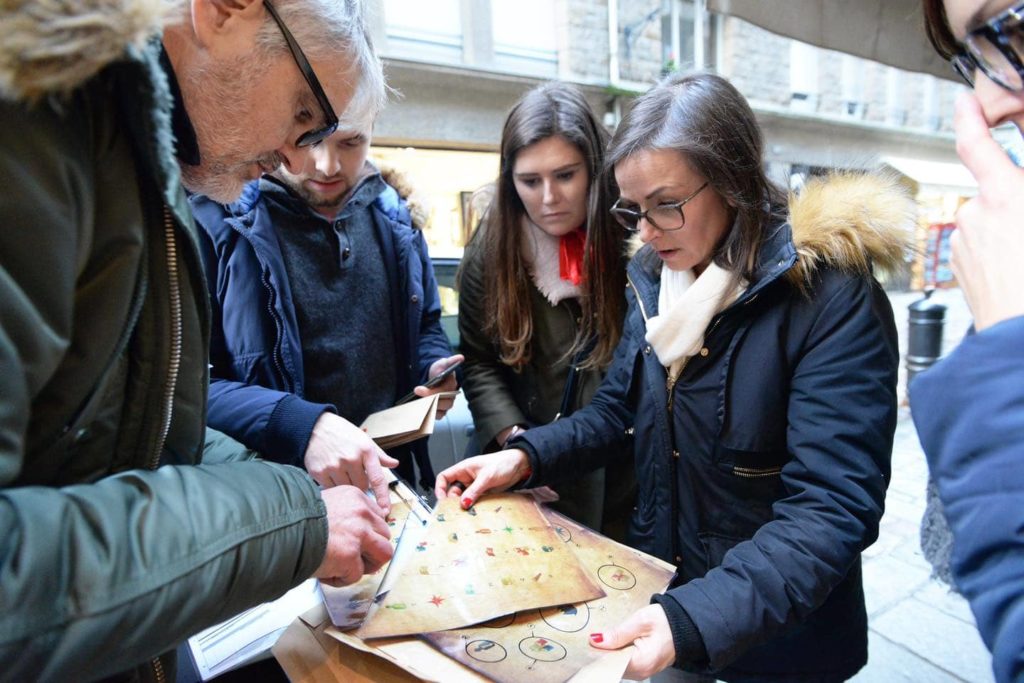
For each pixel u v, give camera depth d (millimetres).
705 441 1013
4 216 430
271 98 686
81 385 535
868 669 1961
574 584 804
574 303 1492
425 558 842
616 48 4363
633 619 733
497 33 3979
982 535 448
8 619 402
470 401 1570
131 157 549
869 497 823
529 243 1494
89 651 439
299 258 1327
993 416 453
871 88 6645
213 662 742
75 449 574
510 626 725
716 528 1034
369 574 758
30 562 415
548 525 957
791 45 5785
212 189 778
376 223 1502
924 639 2084
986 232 486
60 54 434
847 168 973
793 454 884
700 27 5043
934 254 4492
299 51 678
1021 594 421
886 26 1855
